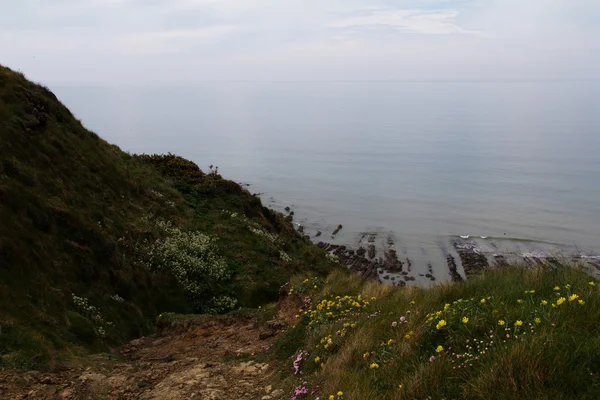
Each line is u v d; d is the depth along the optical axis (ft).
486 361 13.89
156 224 54.65
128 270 43.01
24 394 20.68
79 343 29.50
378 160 426.51
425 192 287.07
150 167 73.00
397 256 164.55
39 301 30.19
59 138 51.39
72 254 37.91
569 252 161.38
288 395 19.27
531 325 15.17
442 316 18.01
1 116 44.06
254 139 601.62
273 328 29.81
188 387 21.74
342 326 22.91
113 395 21.66
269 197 273.13
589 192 272.31
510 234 192.85
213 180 76.89
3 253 30.83
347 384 16.62
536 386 11.89
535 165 380.78
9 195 35.65
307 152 482.69
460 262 157.28
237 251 57.72
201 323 35.14
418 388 14.14
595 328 14.25
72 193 45.39
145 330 38.40
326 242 184.14
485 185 305.32
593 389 11.38
